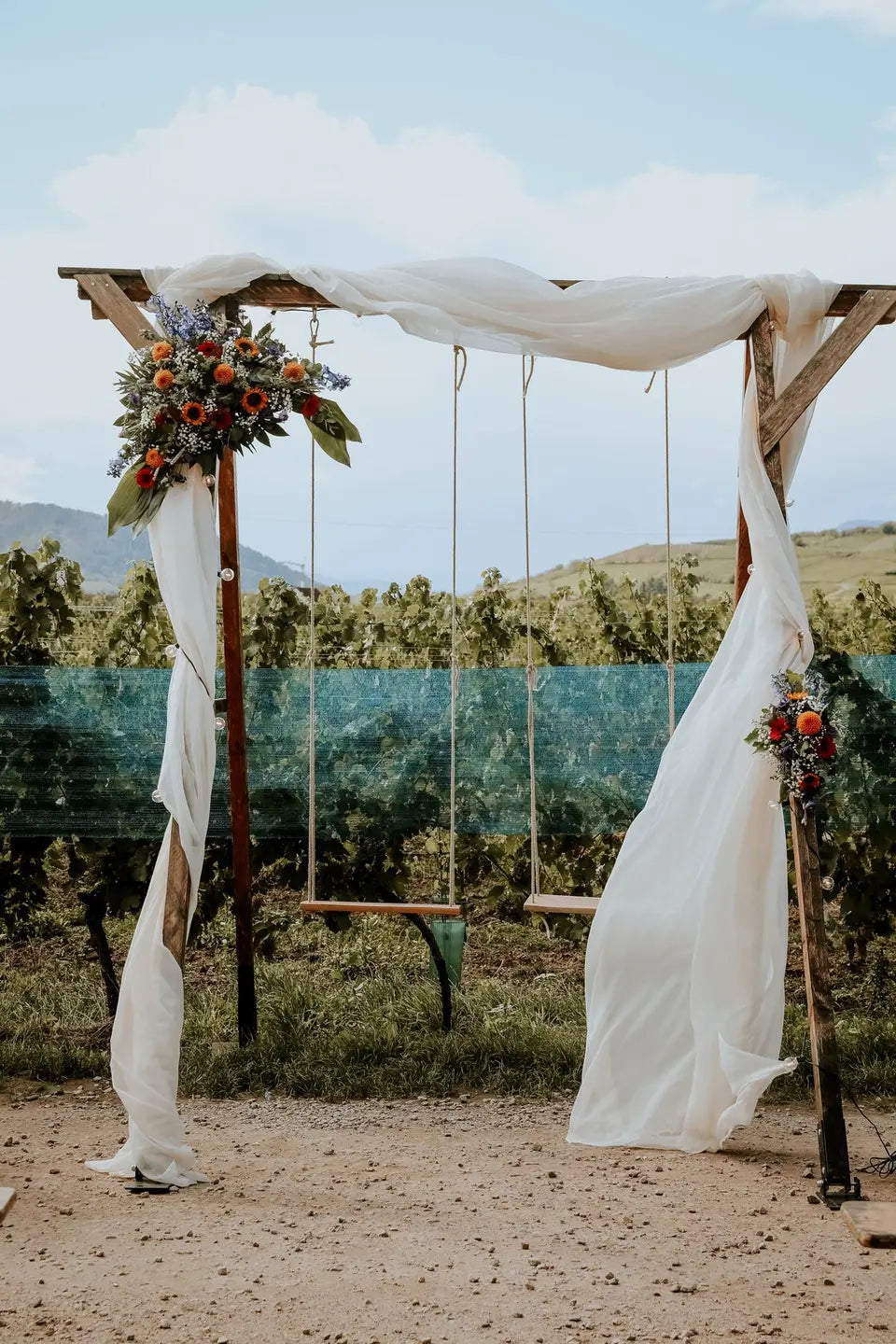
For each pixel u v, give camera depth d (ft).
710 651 25.63
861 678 19.06
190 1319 8.94
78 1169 12.75
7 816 19.21
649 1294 9.46
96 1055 16.43
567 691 20.03
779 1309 9.16
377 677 19.90
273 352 14.06
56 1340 8.54
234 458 15.79
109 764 19.17
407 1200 11.84
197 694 13.50
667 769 14.67
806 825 12.66
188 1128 14.26
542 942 22.50
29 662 20.61
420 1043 16.42
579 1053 16.15
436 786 19.98
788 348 15.08
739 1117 12.95
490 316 14.40
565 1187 12.25
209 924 22.16
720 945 13.61
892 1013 18.04
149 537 13.91
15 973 20.04
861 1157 13.07
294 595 22.16
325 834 19.92
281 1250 10.45
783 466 14.93
